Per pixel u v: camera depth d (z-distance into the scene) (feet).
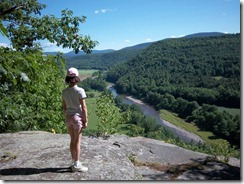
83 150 17.80
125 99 422.41
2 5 29.89
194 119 292.40
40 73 19.54
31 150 18.80
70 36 30.94
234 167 16.97
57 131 37.68
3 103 19.99
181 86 425.28
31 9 33.27
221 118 253.24
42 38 30.71
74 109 14.06
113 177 13.97
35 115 27.53
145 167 17.08
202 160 18.57
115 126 34.91
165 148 21.52
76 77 14.05
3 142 21.25
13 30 30.07
